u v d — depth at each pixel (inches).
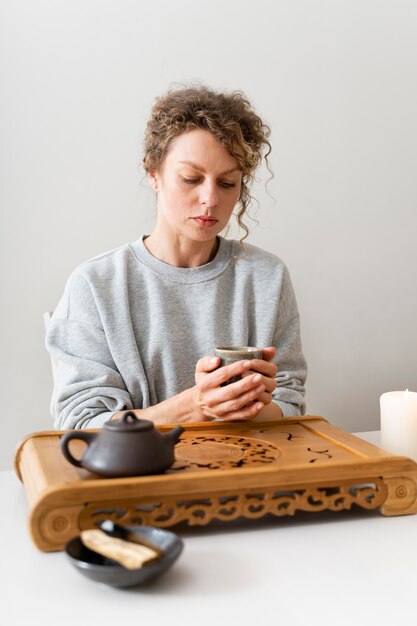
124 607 30.8
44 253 76.3
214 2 78.1
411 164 86.7
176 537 33.2
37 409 77.9
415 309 89.0
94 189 76.9
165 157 56.5
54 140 75.3
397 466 40.6
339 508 39.9
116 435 37.4
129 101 76.9
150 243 62.7
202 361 49.9
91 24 75.0
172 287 61.1
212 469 39.4
